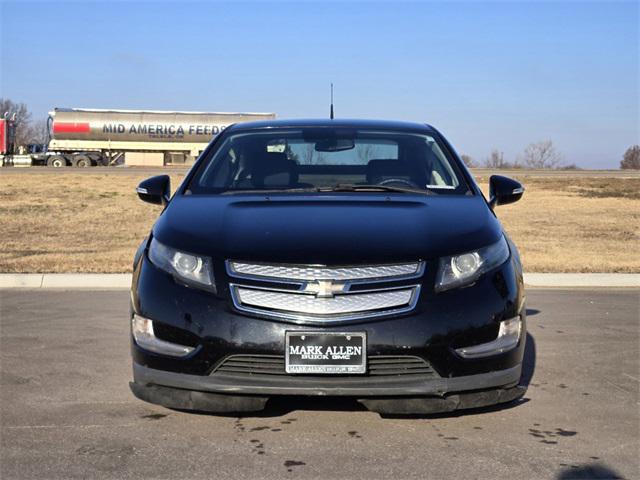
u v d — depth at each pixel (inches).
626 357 238.4
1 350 241.0
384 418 172.1
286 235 159.6
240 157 207.2
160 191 202.2
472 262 157.5
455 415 175.6
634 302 347.3
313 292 148.9
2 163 2175.2
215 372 150.3
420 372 149.8
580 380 210.1
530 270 443.5
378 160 206.4
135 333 159.6
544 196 1067.9
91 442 157.1
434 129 226.2
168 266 159.5
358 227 164.1
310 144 211.5
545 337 267.7
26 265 442.0
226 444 155.7
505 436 161.6
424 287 151.5
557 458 149.3
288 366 146.9
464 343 150.4
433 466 144.2
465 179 199.6
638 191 1120.8
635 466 145.5
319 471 141.5
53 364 223.3
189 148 2229.3
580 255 525.0
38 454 150.3
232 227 165.6
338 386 146.5
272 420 170.1
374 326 147.3
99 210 853.8
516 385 160.9
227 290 151.5
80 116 2194.9
